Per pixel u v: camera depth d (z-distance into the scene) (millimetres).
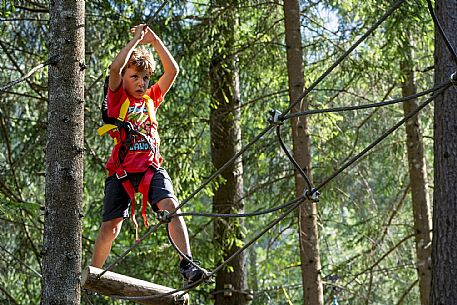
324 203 12328
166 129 11117
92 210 11555
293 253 14391
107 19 10289
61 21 5113
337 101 12609
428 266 11812
